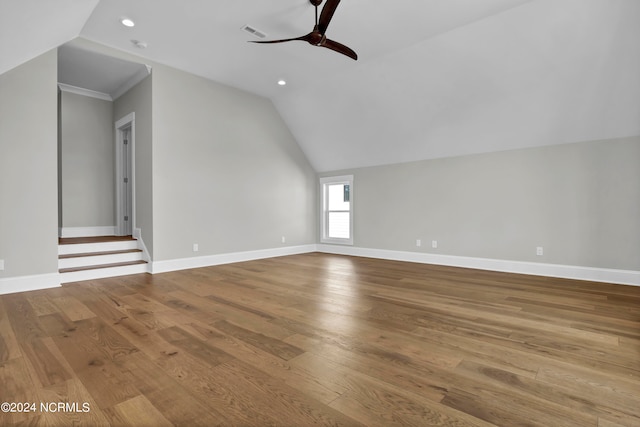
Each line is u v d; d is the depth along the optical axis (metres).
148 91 4.62
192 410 1.47
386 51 4.23
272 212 6.26
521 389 1.63
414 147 5.50
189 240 4.98
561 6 3.14
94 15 3.44
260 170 6.04
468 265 5.08
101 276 4.27
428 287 3.79
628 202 3.84
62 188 5.31
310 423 1.38
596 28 3.20
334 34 3.81
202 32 3.79
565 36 3.36
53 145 3.78
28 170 3.62
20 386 1.66
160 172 4.64
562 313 2.82
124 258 4.64
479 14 3.41
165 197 4.70
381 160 6.07
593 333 2.37
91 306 3.04
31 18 2.30
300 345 2.17
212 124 5.26
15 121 3.54
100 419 1.40
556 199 4.32
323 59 4.48
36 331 2.41
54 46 3.47
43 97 3.71
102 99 5.70
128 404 1.51
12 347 2.13
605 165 3.97
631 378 1.74
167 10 3.36
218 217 5.37
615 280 3.93
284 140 6.50
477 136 4.81
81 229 5.48
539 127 4.28
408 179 5.77
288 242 6.59
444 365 1.89
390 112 5.17
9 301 3.19
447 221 5.31
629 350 2.08
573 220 4.20
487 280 4.16
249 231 5.85
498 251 4.80
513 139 4.57
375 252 6.20
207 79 5.18
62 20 2.78
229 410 1.47
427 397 1.57
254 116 5.91
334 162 6.70
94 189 5.61
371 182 6.27
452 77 4.26
